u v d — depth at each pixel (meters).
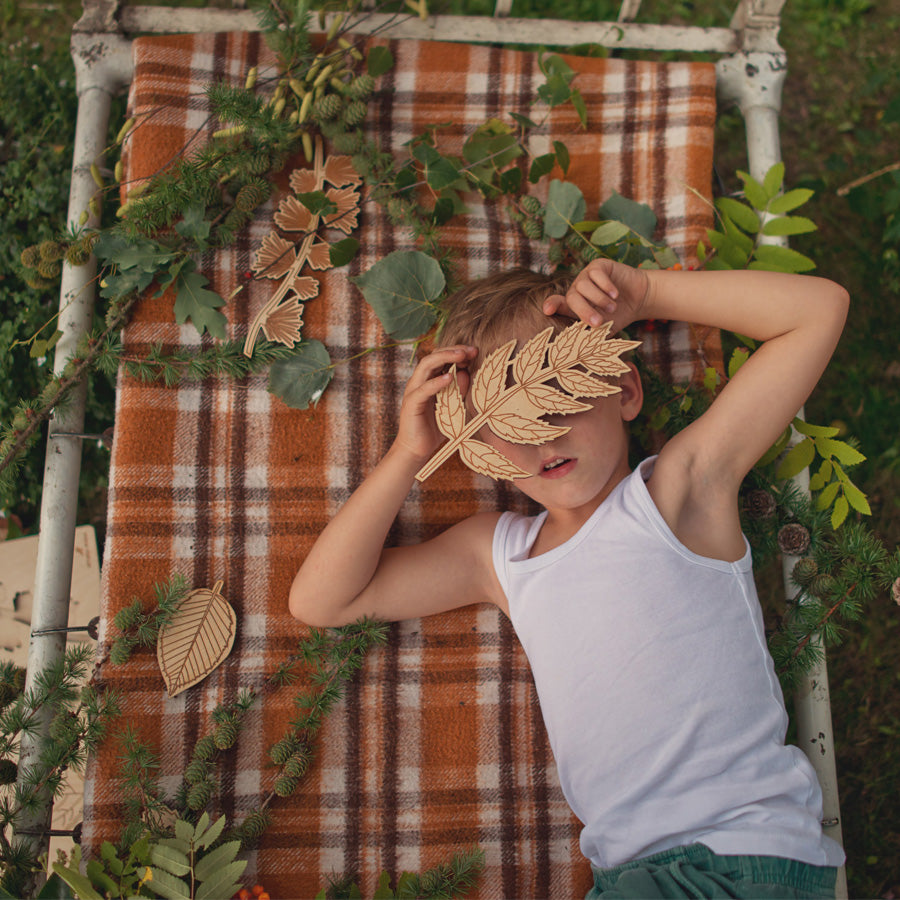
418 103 1.36
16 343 1.26
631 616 1.03
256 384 1.26
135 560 1.19
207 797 1.12
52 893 1.04
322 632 1.18
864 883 1.53
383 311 1.21
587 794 1.03
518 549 1.13
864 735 1.60
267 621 1.20
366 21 1.39
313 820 1.17
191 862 1.02
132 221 1.22
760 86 1.43
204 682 1.18
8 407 1.52
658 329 1.30
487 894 1.17
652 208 1.35
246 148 1.26
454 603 1.17
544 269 1.33
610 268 1.08
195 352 1.25
